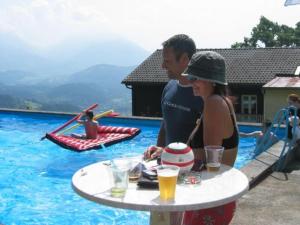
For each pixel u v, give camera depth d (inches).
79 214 260.2
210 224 105.7
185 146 104.0
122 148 478.3
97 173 103.6
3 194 309.4
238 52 1386.6
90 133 468.8
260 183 238.2
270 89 593.6
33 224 247.0
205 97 110.0
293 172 264.2
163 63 128.4
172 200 86.9
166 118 130.3
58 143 450.0
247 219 183.6
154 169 101.8
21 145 506.0
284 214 189.5
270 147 315.9
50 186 331.0
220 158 105.7
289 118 322.0
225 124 107.1
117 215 252.5
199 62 108.3
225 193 90.7
